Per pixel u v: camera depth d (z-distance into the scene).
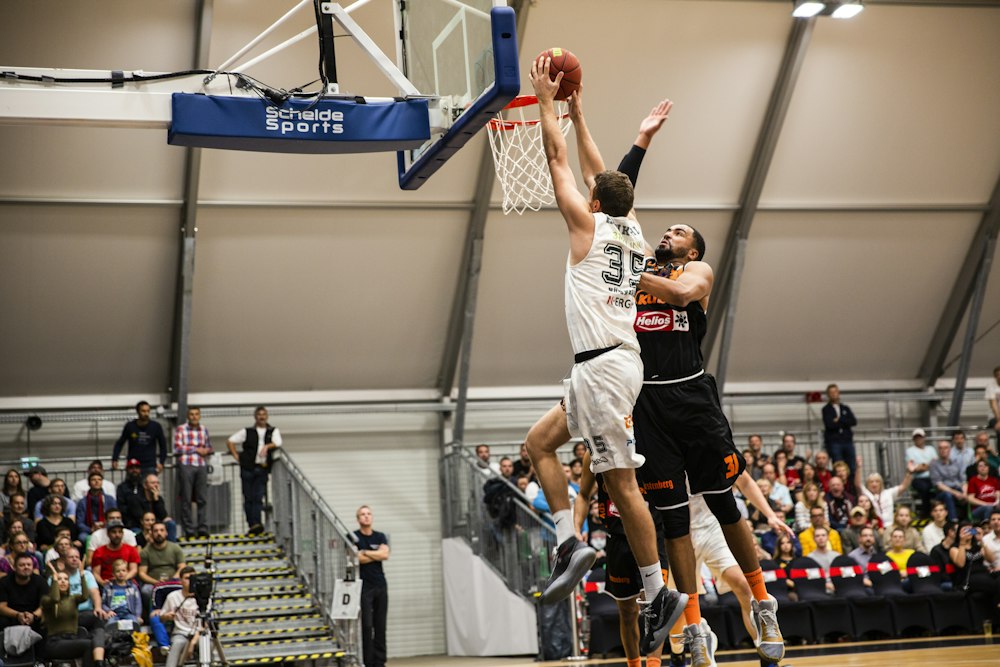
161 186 13.91
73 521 12.70
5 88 6.13
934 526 14.04
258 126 6.32
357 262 15.12
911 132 15.91
